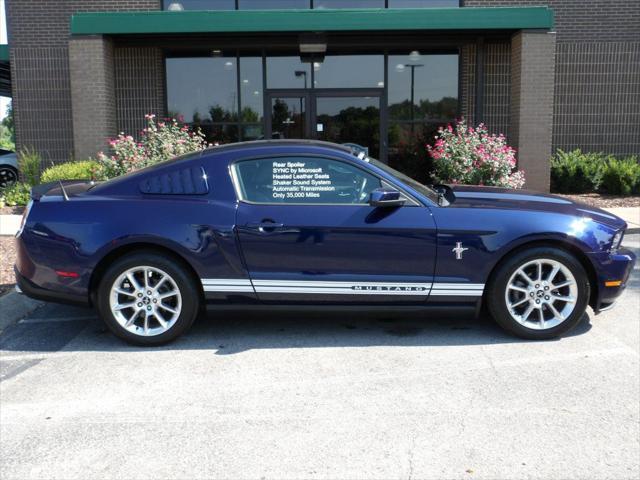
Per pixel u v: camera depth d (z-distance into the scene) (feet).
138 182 16.25
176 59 44.55
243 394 13.07
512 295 16.14
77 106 39.91
